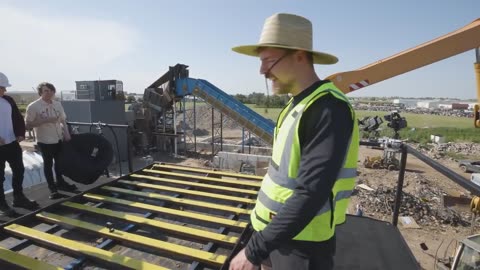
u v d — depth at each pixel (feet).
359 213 24.22
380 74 22.85
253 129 60.80
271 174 5.04
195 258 7.11
